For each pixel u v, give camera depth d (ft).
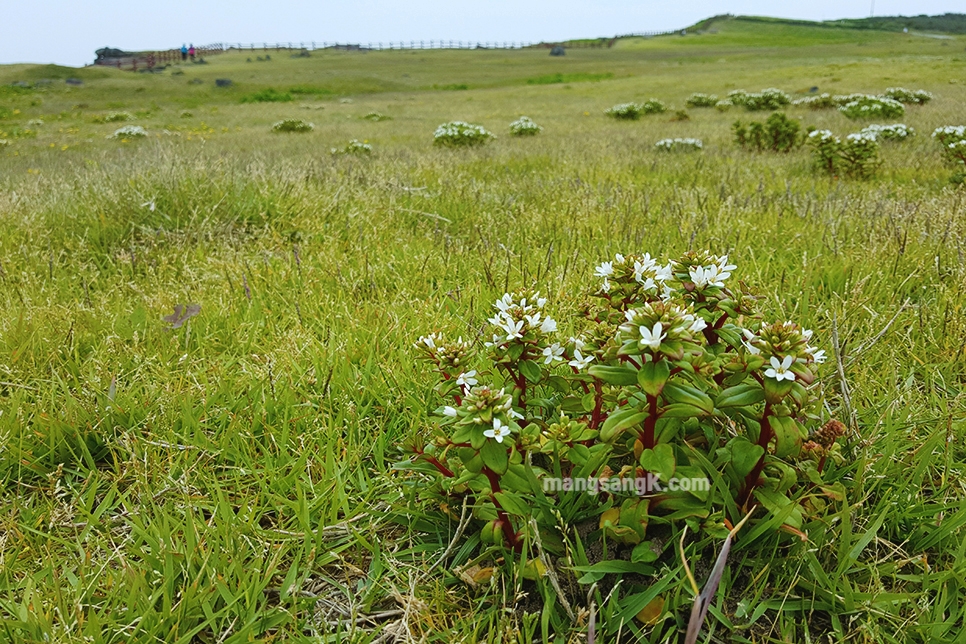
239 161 29.30
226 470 8.97
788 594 6.59
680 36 537.24
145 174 21.24
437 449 7.55
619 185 24.18
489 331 10.01
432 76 240.73
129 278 15.56
